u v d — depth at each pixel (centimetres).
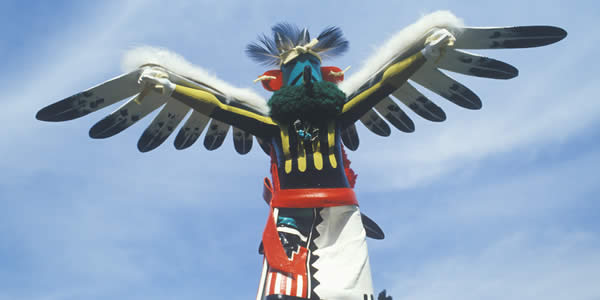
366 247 739
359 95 768
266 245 713
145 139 892
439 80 869
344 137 950
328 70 838
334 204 728
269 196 781
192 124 898
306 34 830
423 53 739
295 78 793
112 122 853
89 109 817
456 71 848
